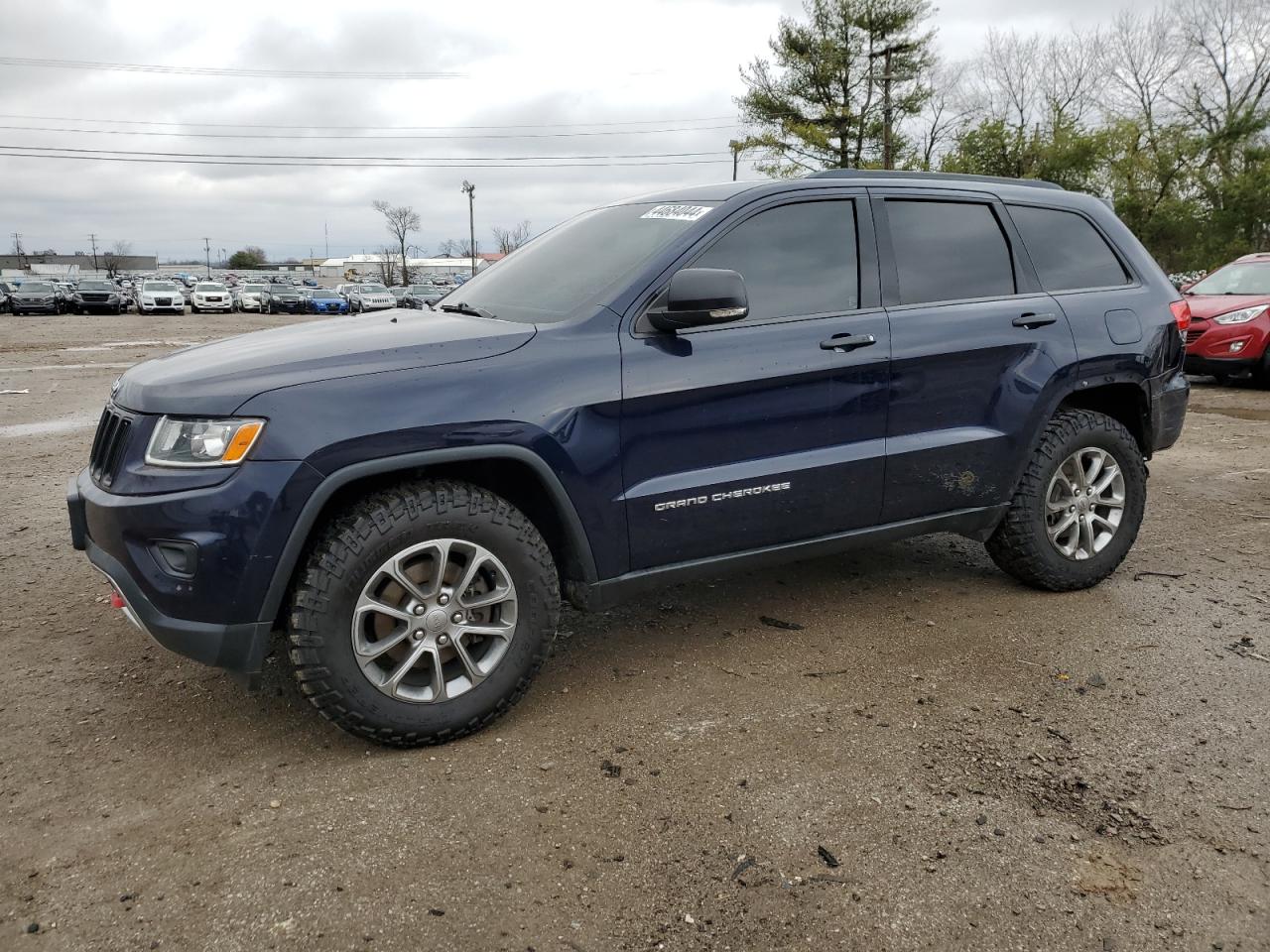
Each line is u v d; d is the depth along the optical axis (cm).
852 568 449
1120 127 3447
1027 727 293
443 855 231
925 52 3388
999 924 206
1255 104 3734
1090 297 401
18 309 3931
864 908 212
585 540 298
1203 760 272
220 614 255
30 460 729
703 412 311
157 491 254
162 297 4153
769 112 3494
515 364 284
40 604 409
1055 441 388
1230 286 1170
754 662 343
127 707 310
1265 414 931
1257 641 359
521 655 289
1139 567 448
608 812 249
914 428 355
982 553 472
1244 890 217
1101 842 235
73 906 212
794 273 336
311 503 257
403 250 8694
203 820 246
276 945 200
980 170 3469
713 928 206
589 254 345
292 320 3550
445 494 272
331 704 265
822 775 266
